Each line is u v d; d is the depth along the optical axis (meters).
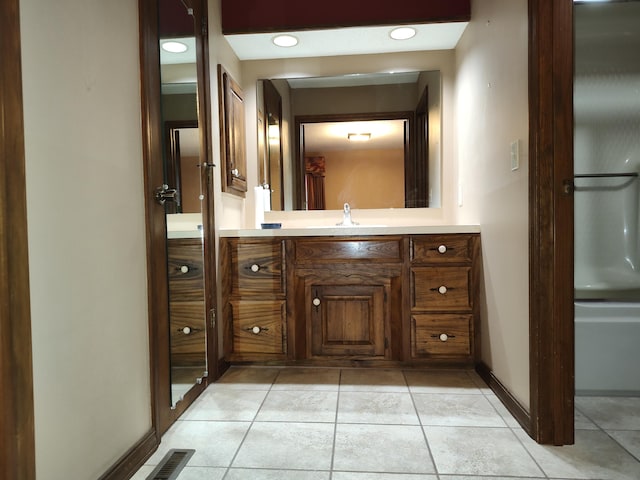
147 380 1.40
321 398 1.82
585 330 1.85
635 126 2.34
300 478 1.24
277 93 2.71
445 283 2.11
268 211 2.71
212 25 2.18
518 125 1.54
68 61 1.01
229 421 1.61
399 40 2.48
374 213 2.69
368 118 2.68
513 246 1.62
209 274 2.03
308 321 2.19
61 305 0.98
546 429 1.42
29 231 0.88
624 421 1.60
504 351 1.75
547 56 1.36
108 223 1.18
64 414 0.98
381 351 2.17
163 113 1.54
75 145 1.04
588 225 2.29
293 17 2.33
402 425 1.56
